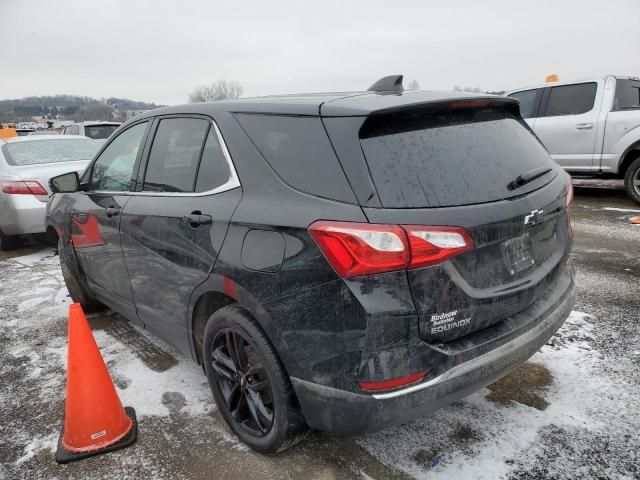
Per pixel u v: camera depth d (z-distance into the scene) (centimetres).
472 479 223
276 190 220
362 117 199
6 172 669
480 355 203
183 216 263
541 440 245
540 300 238
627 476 220
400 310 184
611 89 753
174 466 246
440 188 196
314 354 201
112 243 337
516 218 210
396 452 243
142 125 330
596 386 287
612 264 491
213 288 245
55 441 271
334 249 190
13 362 364
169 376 330
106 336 397
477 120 234
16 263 643
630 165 737
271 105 239
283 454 248
